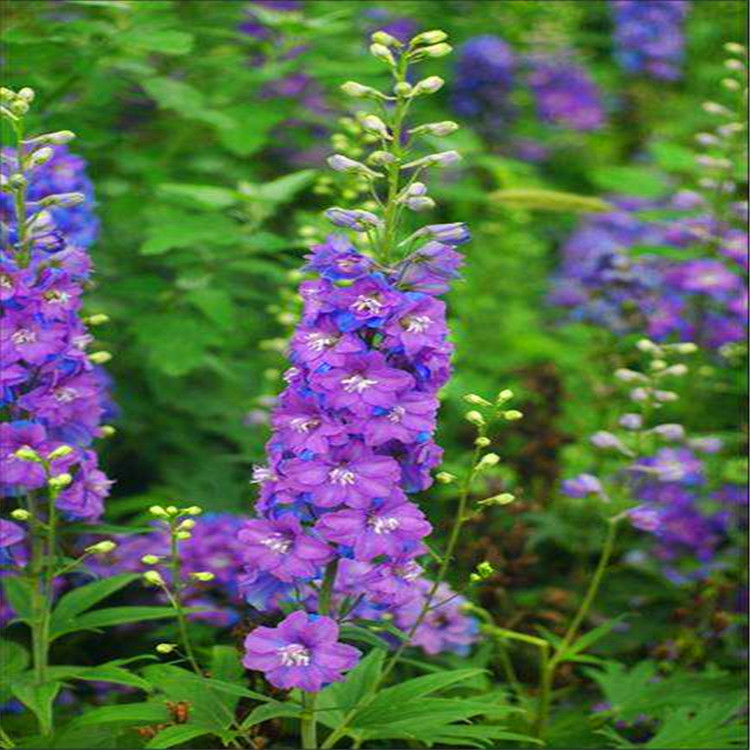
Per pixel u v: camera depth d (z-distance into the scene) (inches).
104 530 244.7
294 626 207.9
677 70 570.6
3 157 239.1
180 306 366.6
